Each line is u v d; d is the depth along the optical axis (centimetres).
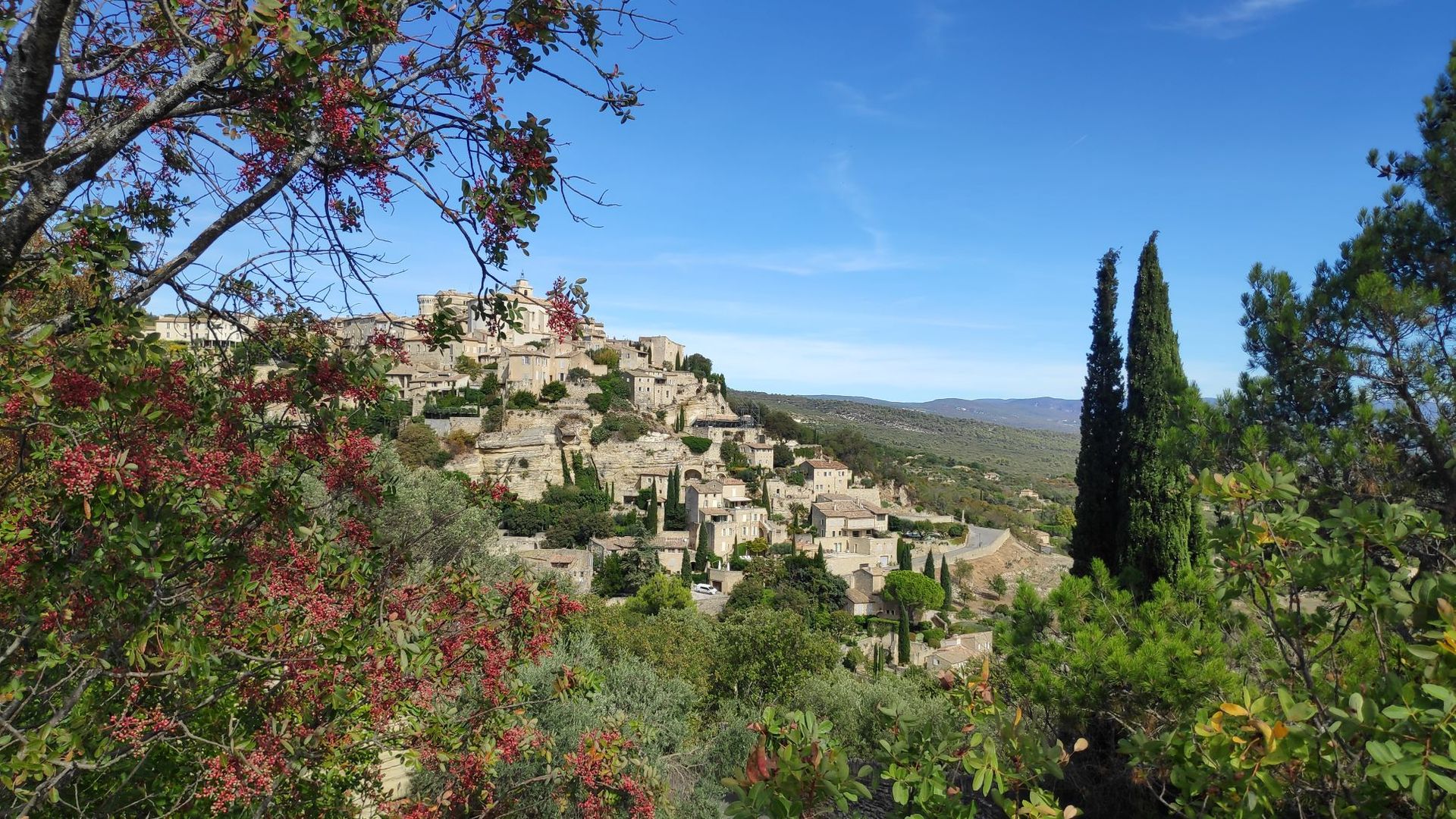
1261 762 405
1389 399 1029
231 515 510
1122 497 1698
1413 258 1060
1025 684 1029
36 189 398
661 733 1528
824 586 6419
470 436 7969
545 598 764
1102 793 1007
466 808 762
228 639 562
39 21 371
